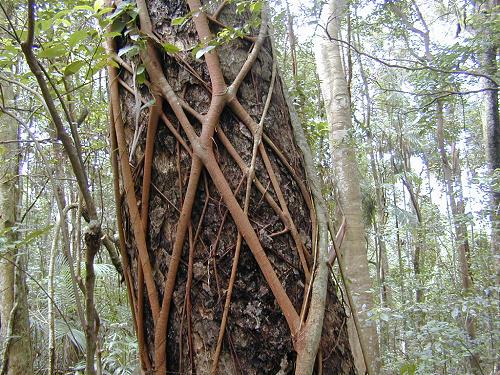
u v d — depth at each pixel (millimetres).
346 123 5555
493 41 4004
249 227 1219
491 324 4125
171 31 1375
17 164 4398
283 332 1197
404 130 8508
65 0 1990
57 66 1896
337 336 1326
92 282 1388
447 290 5410
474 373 4680
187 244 1247
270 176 1304
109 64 1410
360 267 5223
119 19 1373
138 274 1316
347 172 5363
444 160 8062
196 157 1256
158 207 1303
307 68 6699
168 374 1245
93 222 1317
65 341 4883
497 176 5000
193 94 1326
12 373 4148
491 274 5887
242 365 1180
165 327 1249
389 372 4777
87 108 2533
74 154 1299
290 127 1489
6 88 4312
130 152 1332
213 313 1204
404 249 11125
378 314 4168
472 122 10508
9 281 4805
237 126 1320
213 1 1447
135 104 1354
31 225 5918
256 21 1450
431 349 3984
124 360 4105
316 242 1341
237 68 1390
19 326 4238
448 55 4000
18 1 2818
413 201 8672
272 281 1202
